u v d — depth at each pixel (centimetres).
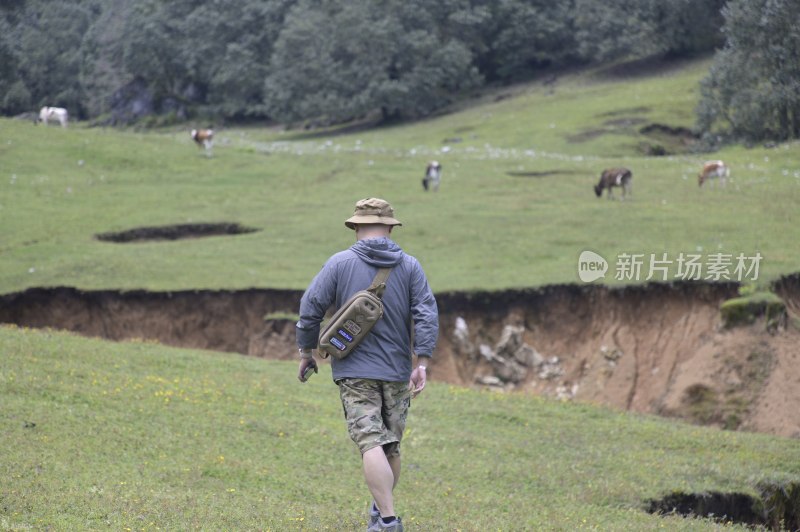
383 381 1545
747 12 10875
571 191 7688
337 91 16962
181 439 2445
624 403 4478
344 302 1562
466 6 17412
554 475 2506
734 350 4322
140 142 10075
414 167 9006
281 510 1853
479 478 2434
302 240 6456
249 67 19362
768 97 10462
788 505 2595
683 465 2700
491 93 17262
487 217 6856
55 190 8019
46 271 5719
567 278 5062
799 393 4062
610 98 14500
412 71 16425
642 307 4812
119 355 3419
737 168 8506
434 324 1559
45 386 2731
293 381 3462
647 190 7569
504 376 4762
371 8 16938
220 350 5200
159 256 6088
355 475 2347
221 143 11088
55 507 1703
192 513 1742
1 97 18912
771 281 4691
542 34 17375
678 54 16762
